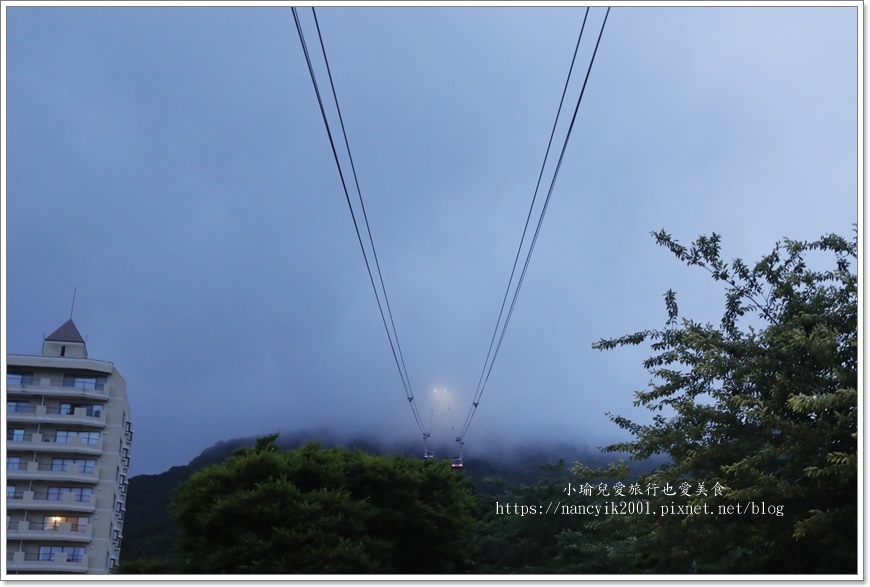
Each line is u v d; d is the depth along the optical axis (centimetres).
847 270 1348
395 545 1930
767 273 1377
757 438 1258
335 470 1920
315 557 1664
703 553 1308
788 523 1218
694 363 1352
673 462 1358
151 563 1844
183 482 1938
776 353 1259
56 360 6319
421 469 2152
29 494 6022
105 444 6303
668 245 1422
